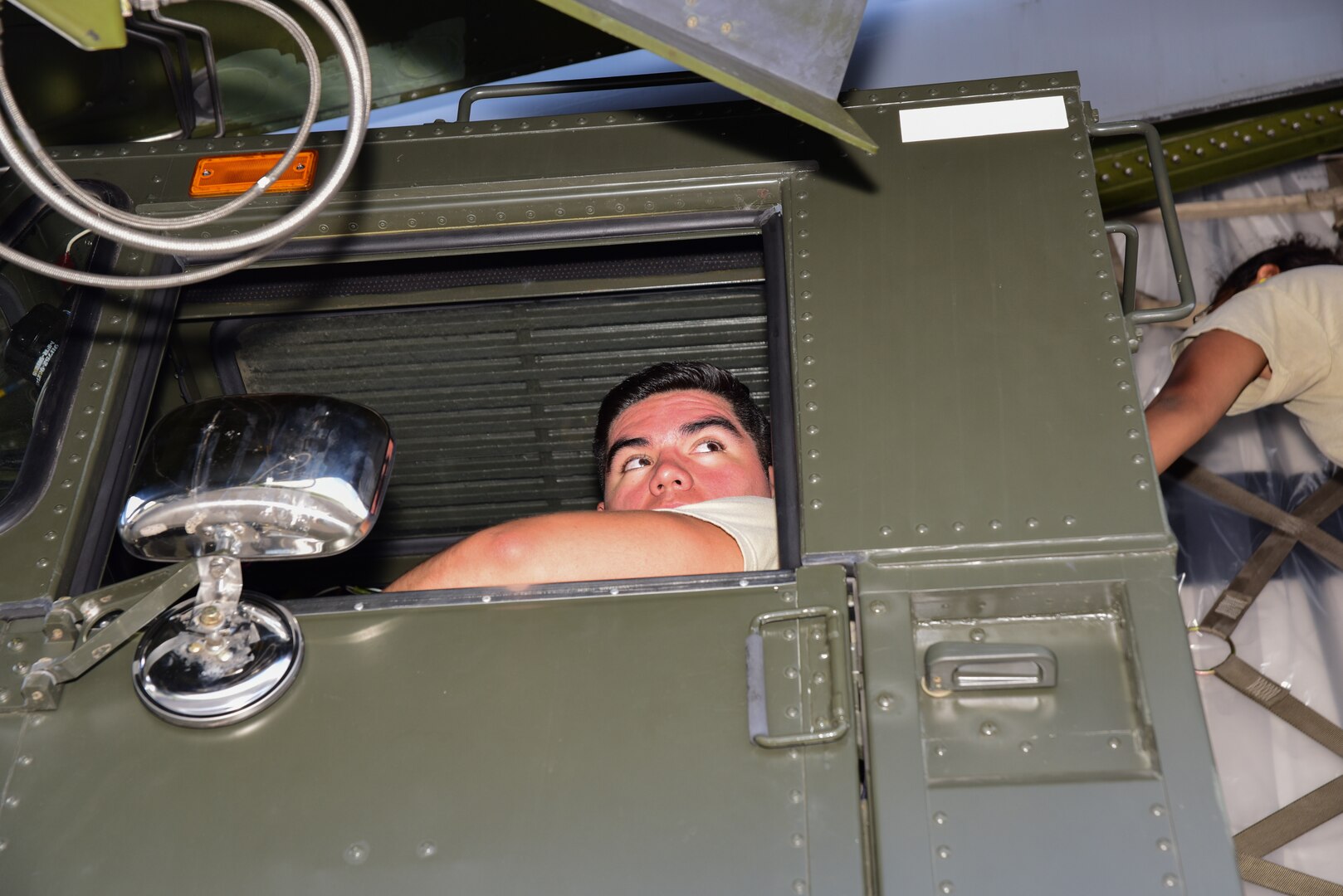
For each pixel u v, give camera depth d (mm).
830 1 1458
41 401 1873
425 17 3637
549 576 1685
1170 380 4219
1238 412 4379
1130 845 1269
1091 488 1545
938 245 1843
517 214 2053
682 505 2031
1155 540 1489
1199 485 4352
